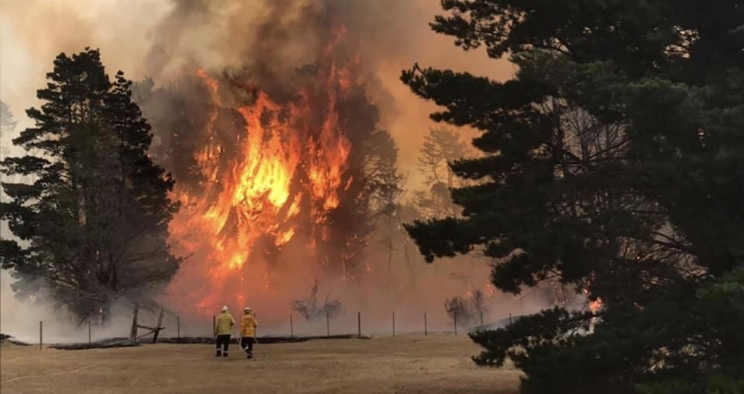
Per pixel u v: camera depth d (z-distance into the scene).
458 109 14.00
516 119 13.80
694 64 12.17
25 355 28.75
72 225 42.00
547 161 13.48
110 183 44.53
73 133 44.41
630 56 12.72
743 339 10.35
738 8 11.96
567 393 12.15
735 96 10.62
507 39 14.70
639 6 11.84
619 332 11.02
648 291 12.38
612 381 11.68
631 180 12.45
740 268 9.45
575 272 12.45
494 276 13.93
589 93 11.20
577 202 12.97
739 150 10.40
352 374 19.00
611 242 12.67
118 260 44.16
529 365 12.66
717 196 11.09
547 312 13.20
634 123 11.66
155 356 26.80
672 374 10.73
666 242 12.51
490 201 13.57
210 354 27.12
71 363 24.58
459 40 15.23
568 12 12.98
